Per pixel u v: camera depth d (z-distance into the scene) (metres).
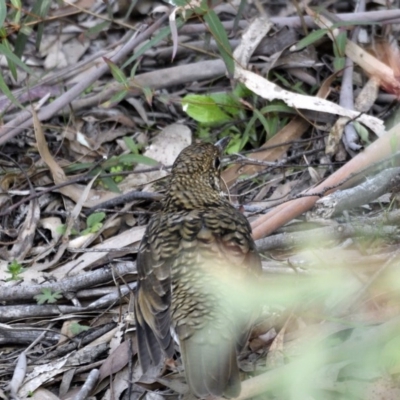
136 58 12.98
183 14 12.32
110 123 13.84
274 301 9.48
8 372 10.77
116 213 12.53
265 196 12.66
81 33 14.60
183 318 8.98
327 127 13.02
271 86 12.97
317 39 13.14
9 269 11.86
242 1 13.09
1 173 13.24
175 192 10.30
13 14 13.32
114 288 11.47
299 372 9.12
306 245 11.34
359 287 10.42
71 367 10.66
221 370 8.64
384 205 12.18
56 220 12.67
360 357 9.42
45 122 13.87
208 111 13.36
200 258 9.42
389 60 13.48
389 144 11.98
